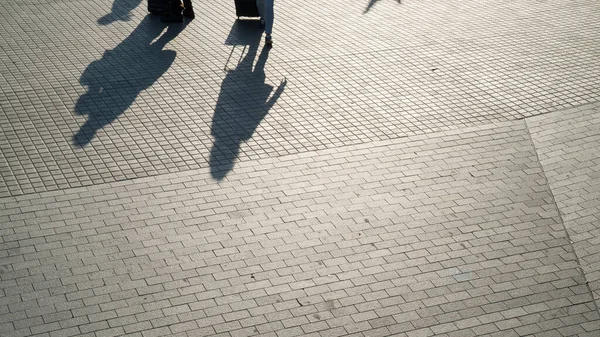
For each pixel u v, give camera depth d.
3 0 17.11
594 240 9.13
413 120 11.94
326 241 9.04
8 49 14.38
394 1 17.66
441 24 16.16
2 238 8.91
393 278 8.44
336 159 10.80
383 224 9.38
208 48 14.67
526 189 10.16
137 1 17.33
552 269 8.64
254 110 12.19
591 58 14.37
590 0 17.91
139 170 10.42
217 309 7.91
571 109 12.30
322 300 8.09
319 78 13.39
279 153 10.94
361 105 12.41
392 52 14.58
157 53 14.39
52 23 15.84
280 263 8.65
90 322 7.67
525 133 11.59
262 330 7.64
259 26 15.93
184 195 9.88
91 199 9.73
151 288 8.19
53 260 8.57
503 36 15.49
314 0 17.59
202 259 8.68
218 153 10.90
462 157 10.90
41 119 11.73
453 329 7.73
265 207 9.67
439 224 9.41
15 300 7.93
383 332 7.66
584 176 10.45
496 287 8.34
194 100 12.48
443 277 8.48
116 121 11.73
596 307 8.06
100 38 15.08
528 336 7.66
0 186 9.93
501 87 13.11
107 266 8.51
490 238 9.16
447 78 13.45
